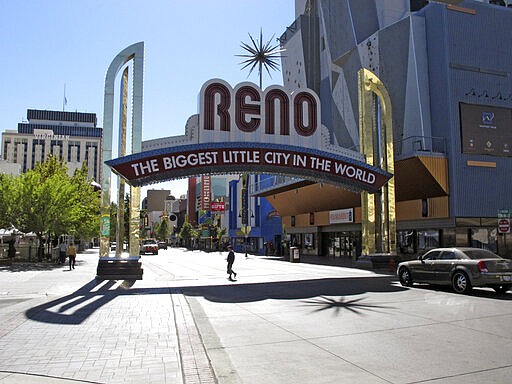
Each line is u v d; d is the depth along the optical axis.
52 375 6.09
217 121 20.61
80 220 37.06
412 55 31.83
